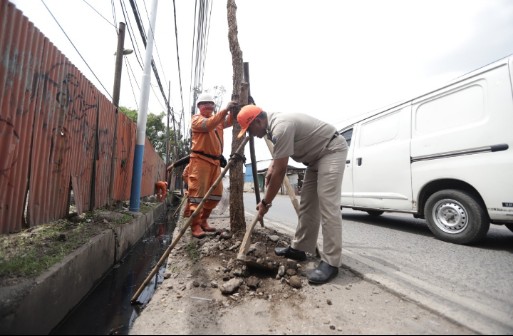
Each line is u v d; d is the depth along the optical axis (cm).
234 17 320
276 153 212
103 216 364
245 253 221
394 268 230
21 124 225
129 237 359
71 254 204
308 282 203
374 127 457
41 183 254
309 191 248
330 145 225
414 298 171
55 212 282
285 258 250
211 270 231
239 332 146
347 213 666
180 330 149
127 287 238
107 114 424
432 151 347
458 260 259
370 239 356
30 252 209
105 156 422
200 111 352
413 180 374
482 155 293
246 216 546
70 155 307
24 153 230
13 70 214
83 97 335
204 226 359
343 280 208
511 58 277
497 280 208
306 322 154
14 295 142
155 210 622
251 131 236
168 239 442
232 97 317
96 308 198
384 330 144
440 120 344
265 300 181
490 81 292
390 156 412
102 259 261
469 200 310
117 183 497
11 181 216
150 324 155
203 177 340
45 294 160
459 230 323
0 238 246
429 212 353
